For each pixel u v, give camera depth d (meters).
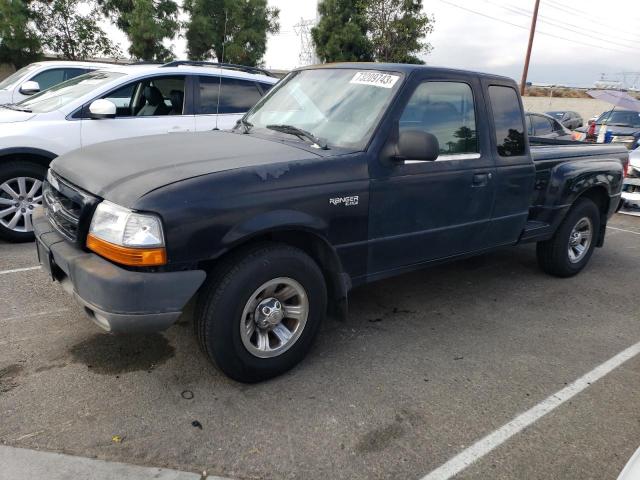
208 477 2.37
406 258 3.70
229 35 19.05
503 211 4.28
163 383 3.07
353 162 3.22
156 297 2.60
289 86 4.21
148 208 2.55
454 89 3.84
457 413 2.96
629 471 1.85
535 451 2.68
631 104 16.50
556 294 4.96
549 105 32.53
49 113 5.50
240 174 2.83
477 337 3.95
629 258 6.37
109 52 19.02
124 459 2.45
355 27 19.48
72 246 2.90
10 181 5.28
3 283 4.34
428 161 3.54
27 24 16.88
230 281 2.83
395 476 2.46
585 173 5.02
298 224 2.97
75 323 3.72
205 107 6.42
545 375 3.44
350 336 3.84
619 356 3.77
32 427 2.62
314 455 2.56
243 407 2.90
